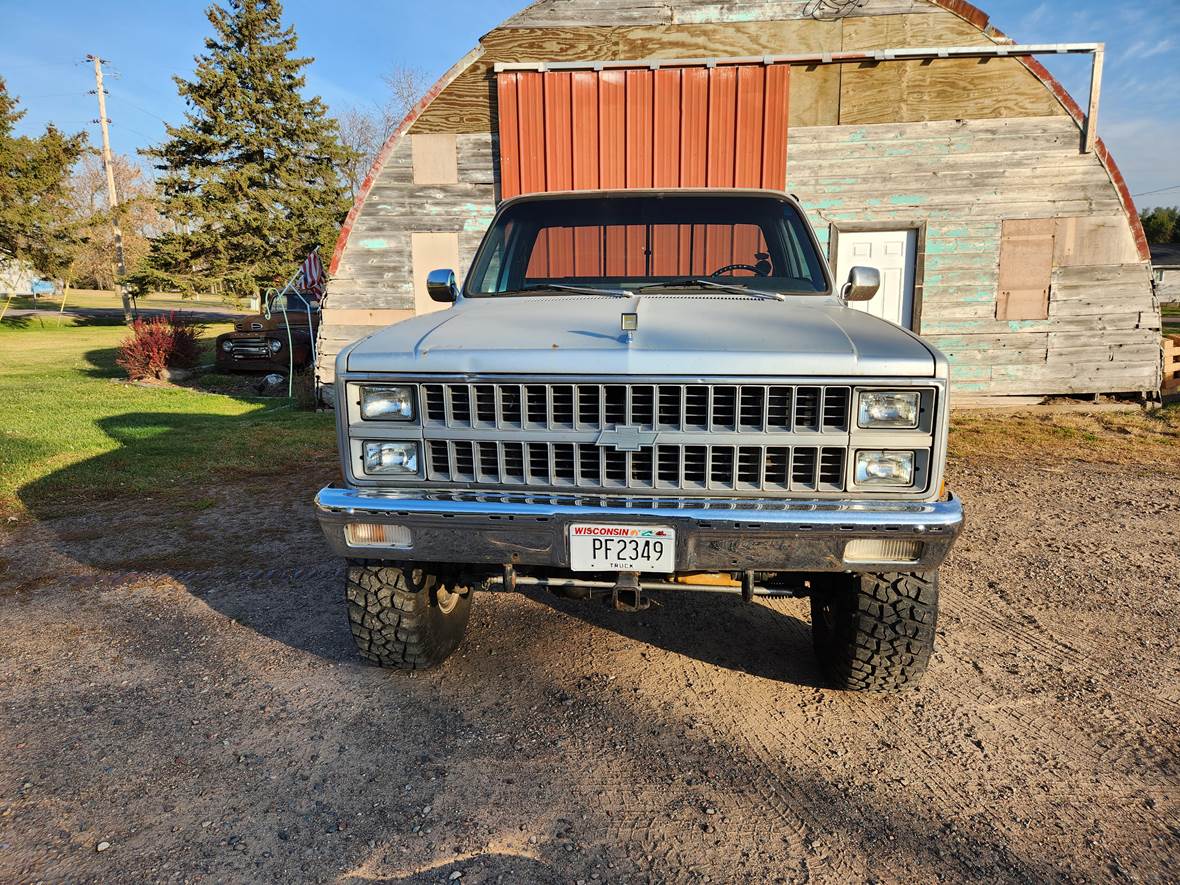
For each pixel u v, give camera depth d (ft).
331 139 116.98
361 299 36.19
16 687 10.91
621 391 8.30
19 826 7.96
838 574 9.95
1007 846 7.72
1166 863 7.47
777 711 10.29
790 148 33.50
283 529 18.33
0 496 21.18
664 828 7.98
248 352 51.96
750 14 33.12
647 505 8.42
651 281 12.52
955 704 10.44
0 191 107.45
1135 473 23.50
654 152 33.45
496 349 8.54
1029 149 33.22
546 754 9.29
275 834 7.87
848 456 8.17
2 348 77.77
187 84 110.11
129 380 50.80
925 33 32.78
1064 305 34.50
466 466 8.73
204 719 10.04
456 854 7.59
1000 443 27.96
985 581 14.88
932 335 34.86
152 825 8.00
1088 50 31.96
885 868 7.42
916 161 33.45
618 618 13.23
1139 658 11.72
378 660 10.94
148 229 216.13
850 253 34.47
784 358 8.09
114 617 13.32
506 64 33.22
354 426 8.84
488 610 13.55
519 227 13.11
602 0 33.37
